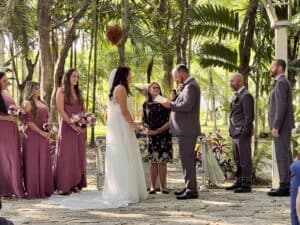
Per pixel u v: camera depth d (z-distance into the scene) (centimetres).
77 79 765
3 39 889
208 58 1138
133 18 1156
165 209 635
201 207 643
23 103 732
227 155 889
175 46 1251
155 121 732
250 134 745
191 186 700
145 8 1355
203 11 1108
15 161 728
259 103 1031
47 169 744
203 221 567
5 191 729
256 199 693
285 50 757
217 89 2767
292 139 831
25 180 734
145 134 761
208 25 1116
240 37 1022
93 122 761
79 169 770
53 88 1105
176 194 728
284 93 703
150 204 671
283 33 757
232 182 862
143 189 705
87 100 1745
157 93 737
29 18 1291
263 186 830
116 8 1310
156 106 734
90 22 1450
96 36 1498
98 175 798
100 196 731
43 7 1080
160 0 1309
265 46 1127
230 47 1233
